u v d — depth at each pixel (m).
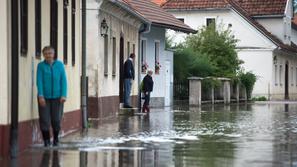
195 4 71.44
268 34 72.62
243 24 71.31
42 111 17.78
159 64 48.62
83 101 25.08
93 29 30.83
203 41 60.12
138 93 41.16
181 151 17.23
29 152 16.55
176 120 30.55
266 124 28.23
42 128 17.83
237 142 19.84
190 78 51.34
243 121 30.28
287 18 77.88
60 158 15.48
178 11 71.62
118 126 26.16
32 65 17.75
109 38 33.31
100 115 31.22
